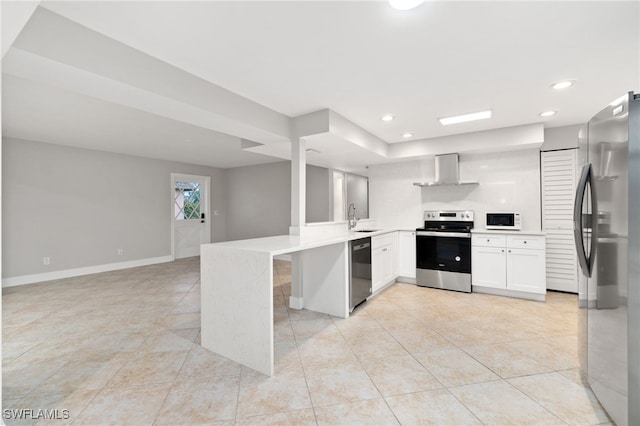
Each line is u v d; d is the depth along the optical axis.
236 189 7.60
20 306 3.50
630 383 1.41
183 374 2.05
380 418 1.62
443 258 4.15
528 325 2.88
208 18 1.68
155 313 3.26
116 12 1.62
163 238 6.42
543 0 1.56
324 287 3.25
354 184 7.19
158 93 2.12
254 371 2.09
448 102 2.97
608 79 2.48
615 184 1.49
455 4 1.58
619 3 1.58
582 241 1.84
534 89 2.68
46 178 4.83
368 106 3.07
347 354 2.33
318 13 1.64
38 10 1.59
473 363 2.18
